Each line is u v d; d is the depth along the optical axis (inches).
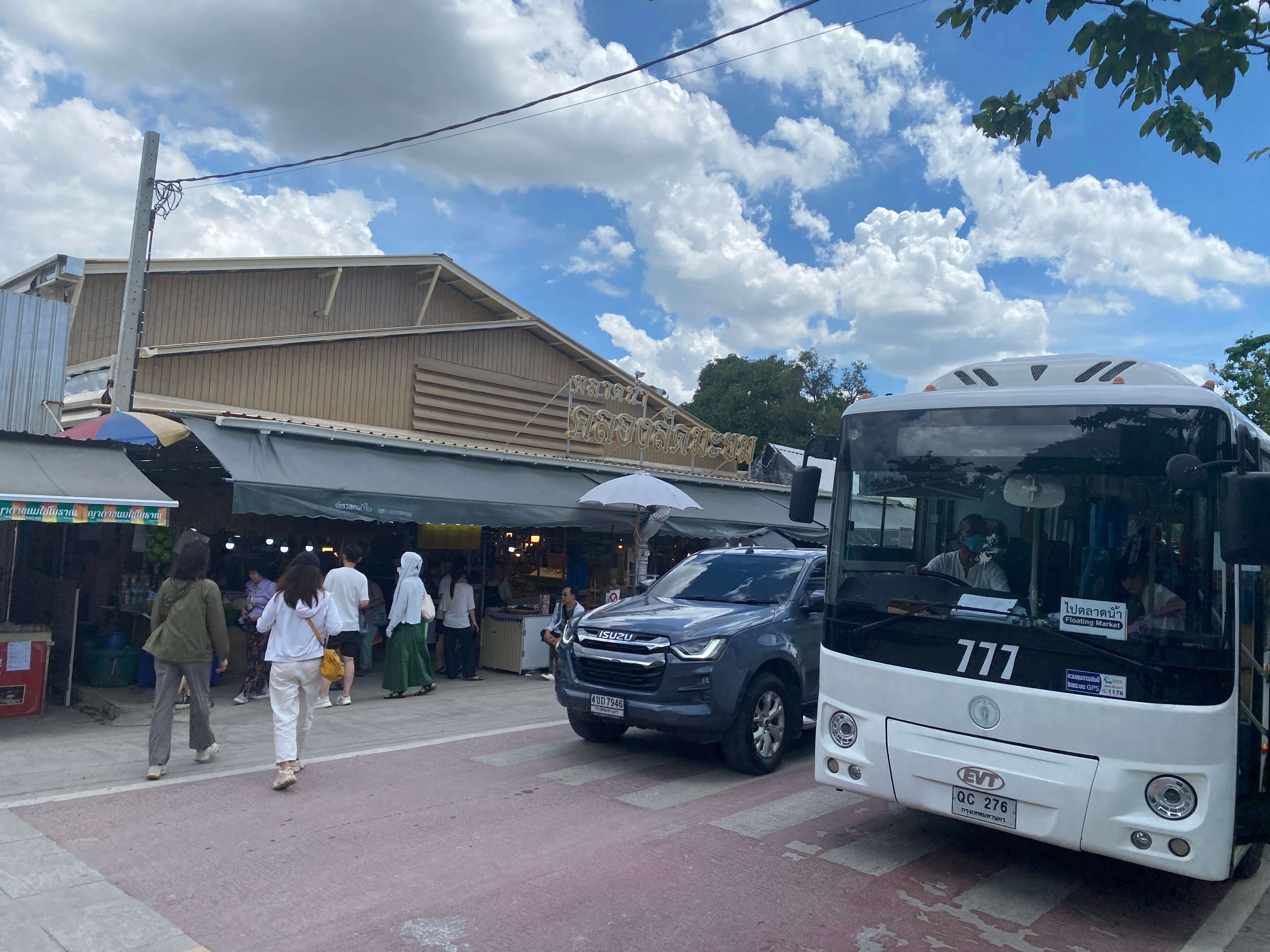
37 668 353.1
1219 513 170.6
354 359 608.1
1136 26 192.9
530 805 249.4
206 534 510.0
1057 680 183.5
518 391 720.3
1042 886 205.8
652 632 285.4
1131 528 182.2
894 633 208.5
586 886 192.5
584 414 615.5
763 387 1489.9
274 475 386.6
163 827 221.6
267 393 556.7
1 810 231.3
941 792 197.5
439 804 247.0
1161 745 171.3
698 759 310.2
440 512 431.8
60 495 320.5
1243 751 185.6
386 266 634.2
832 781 218.7
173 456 454.3
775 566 337.1
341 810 238.5
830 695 220.4
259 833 218.7
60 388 434.9
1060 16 200.7
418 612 419.5
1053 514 192.1
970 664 195.0
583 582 645.9
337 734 332.5
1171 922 189.5
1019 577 193.5
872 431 222.8
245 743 311.6
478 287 688.4
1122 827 173.5
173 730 328.5
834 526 225.6
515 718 375.2
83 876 190.1
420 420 646.5
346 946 161.6
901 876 207.3
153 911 173.9
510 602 554.6
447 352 671.8
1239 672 173.6
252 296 573.6
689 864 207.3
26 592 418.9
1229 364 880.3
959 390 212.5
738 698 279.9
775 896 191.5
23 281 543.5
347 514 397.4
